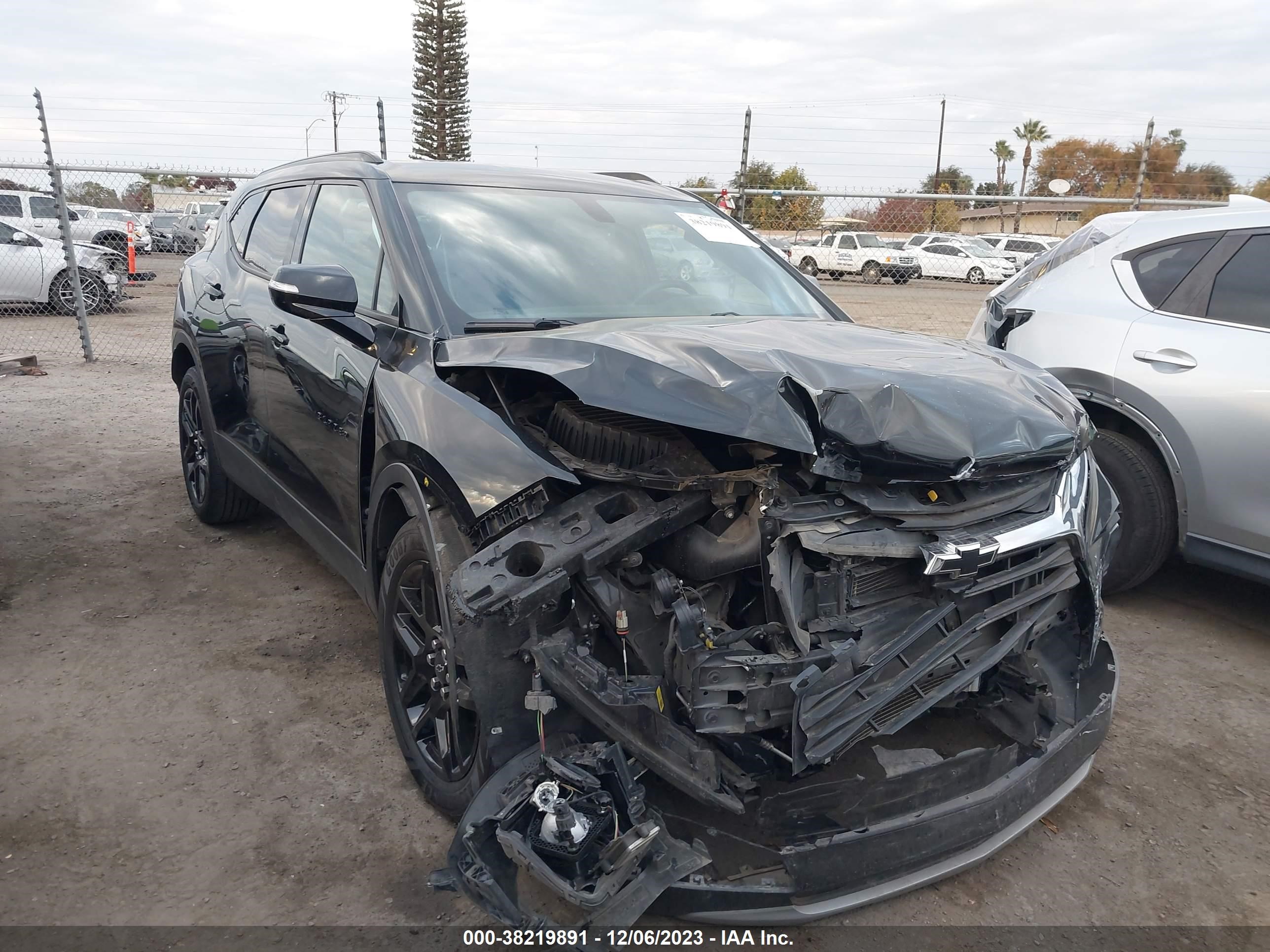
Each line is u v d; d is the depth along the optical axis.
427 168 3.62
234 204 4.88
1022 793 2.37
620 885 1.87
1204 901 2.50
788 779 2.13
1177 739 3.32
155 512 5.25
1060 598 2.54
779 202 11.49
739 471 2.19
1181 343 4.04
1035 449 2.29
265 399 3.86
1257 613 4.45
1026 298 4.73
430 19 44.94
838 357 2.46
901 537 2.17
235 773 2.85
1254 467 3.79
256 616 3.96
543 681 2.17
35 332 12.57
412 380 2.71
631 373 2.28
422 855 2.51
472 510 2.30
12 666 3.45
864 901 2.14
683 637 2.05
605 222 3.60
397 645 2.83
